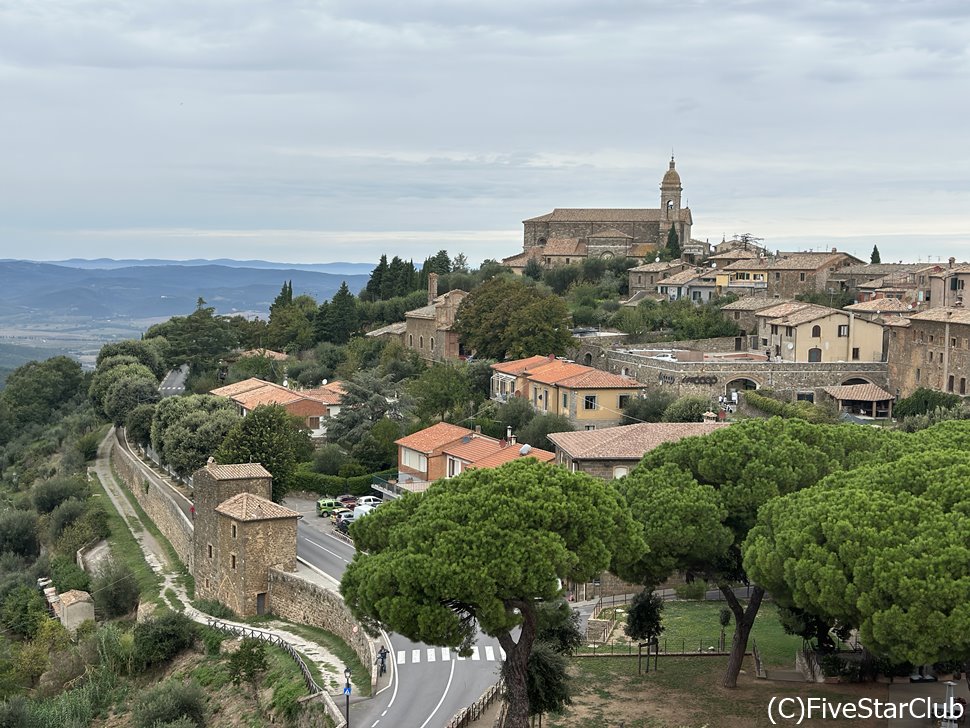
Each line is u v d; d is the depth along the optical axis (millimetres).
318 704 55031
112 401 149875
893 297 152500
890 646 39875
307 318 193250
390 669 60719
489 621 43500
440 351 152750
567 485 48594
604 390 110500
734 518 54000
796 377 119125
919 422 98125
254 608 76562
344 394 124750
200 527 84062
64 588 95000
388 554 46438
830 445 57312
